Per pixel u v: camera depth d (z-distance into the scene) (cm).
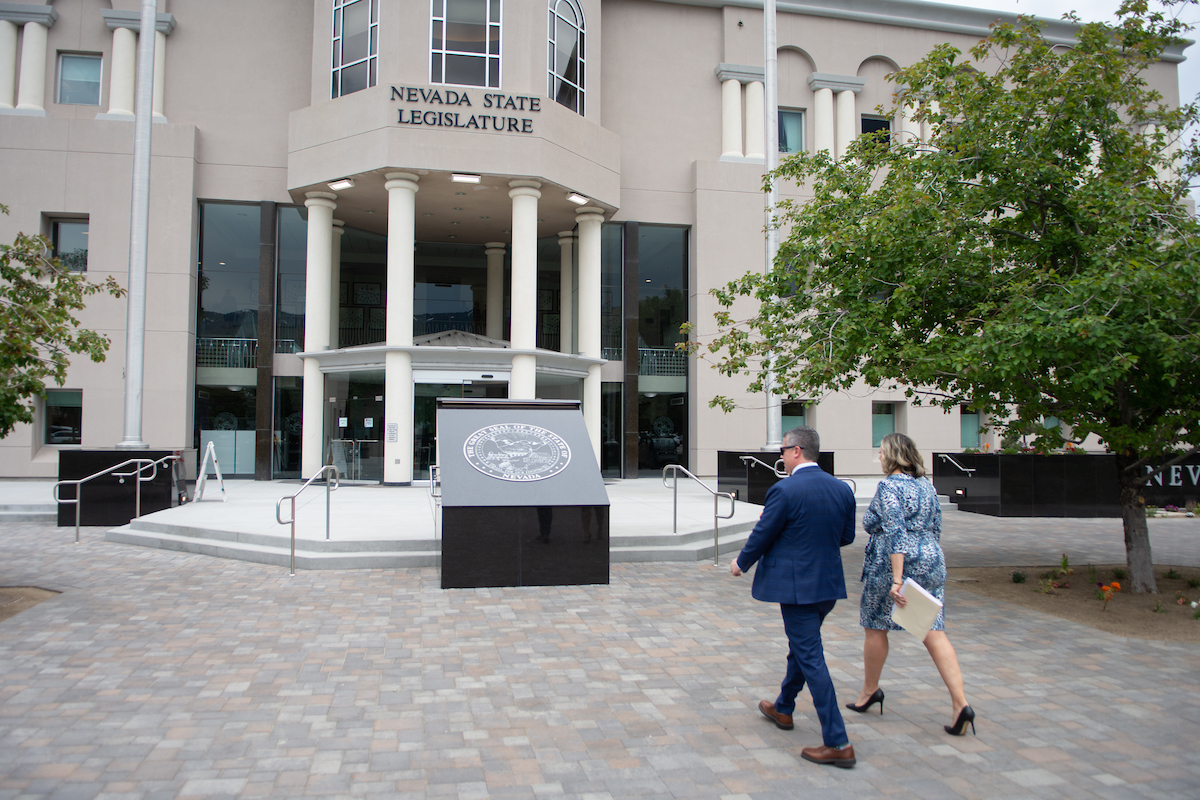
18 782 376
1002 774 401
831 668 580
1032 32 878
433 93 1919
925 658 606
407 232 1934
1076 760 420
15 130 2053
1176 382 760
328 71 2019
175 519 1185
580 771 399
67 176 2067
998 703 509
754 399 2377
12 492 1678
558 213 2273
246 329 2205
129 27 2114
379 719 468
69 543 1141
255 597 786
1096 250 778
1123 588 891
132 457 1326
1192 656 623
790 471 462
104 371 2062
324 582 859
